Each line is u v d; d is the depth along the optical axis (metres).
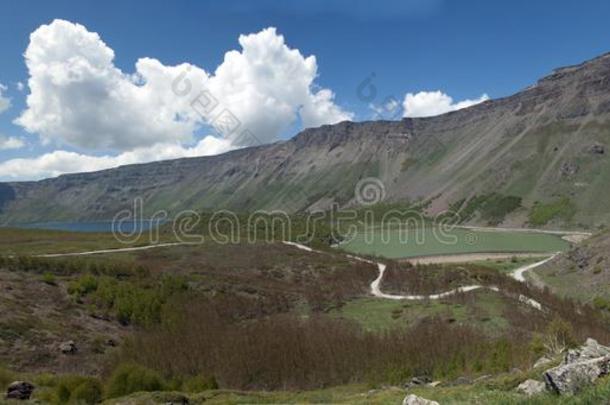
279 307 99.44
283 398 43.16
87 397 40.59
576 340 50.81
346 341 67.12
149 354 64.88
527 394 21.03
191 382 49.69
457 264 148.88
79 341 67.31
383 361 59.78
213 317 86.00
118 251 138.00
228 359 63.06
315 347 65.50
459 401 23.02
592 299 101.38
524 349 51.50
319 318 87.94
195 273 114.94
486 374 47.50
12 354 58.81
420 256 185.62
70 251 136.38
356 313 94.12
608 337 67.06
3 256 99.06
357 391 49.34
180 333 74.44
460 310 87.50
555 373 18.53
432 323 77.44
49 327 68.31
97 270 97.44
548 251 188.62
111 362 61.91
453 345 61.84
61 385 41.34
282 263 137.12
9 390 38.50
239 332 75.19
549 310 86.44
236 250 150.12
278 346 66.25
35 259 94.75
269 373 60.75
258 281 117.44
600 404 15.28
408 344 63.94
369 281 126.31
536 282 127.94
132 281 96.50
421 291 111.50
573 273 124.06
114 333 74.94
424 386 45.25
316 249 167.12
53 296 80.44
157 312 83.69
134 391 42.78
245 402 41.19
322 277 127.25
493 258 176.50
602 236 132.00
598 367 18.30
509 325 75.44
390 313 91.06
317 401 40.03
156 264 121.19
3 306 69.88
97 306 81.81
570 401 16.17
